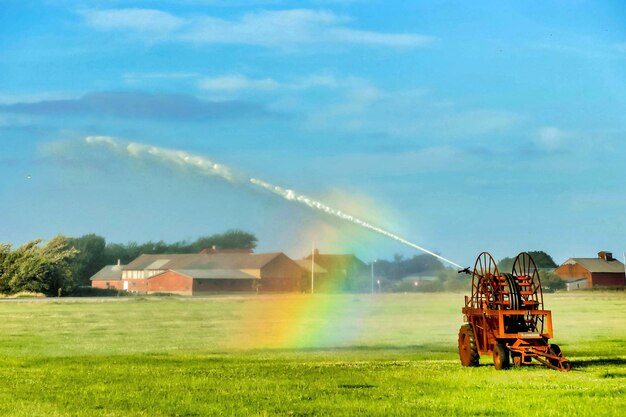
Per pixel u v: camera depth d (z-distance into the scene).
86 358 39.41
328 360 38.78
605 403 23.55
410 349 46.06
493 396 25.05
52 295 157.88
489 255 34.34
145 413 22.77
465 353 34.91
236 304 118.44
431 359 39.72
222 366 35.25
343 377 30.61
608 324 66.38
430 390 26.69
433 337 55.94
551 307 100.56
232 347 46.94
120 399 25.31
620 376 29.81
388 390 26.80
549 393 25.55
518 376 29.91
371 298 148.88
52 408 23.77
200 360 38.66
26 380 30.38
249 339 53.28
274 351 44.66
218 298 149.75
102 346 47.81
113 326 67.69
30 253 157.88
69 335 57.12
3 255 156.50
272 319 78.94
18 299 138.12
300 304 118.75
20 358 39.38
